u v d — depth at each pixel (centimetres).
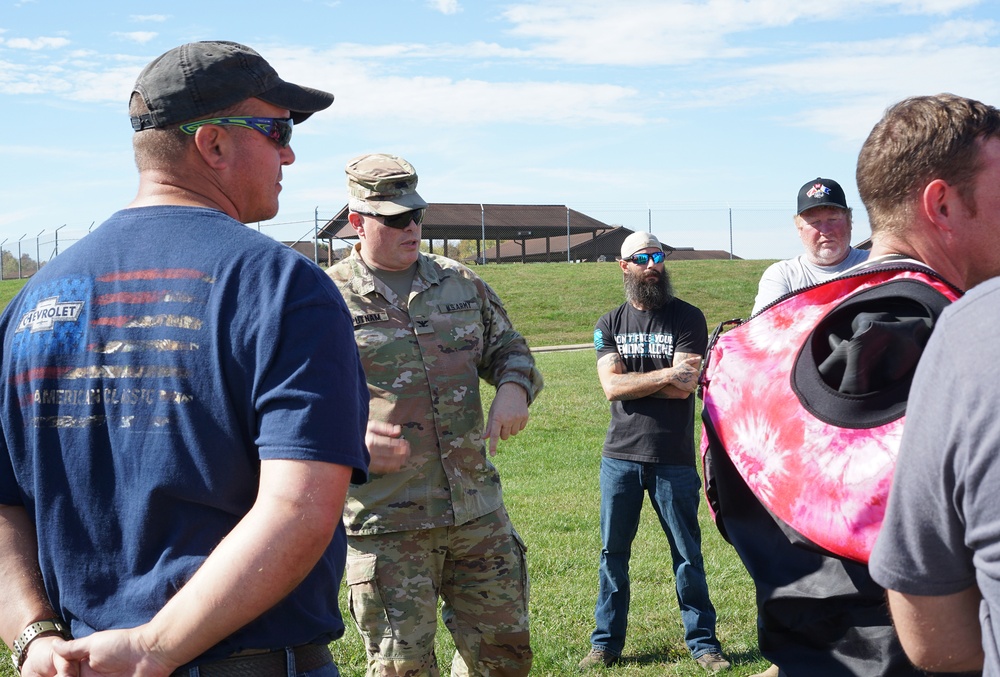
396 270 342
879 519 143
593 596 532
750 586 548
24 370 172
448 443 331
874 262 165
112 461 165
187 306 164
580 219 5900
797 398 159
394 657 321
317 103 194
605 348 473
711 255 7325
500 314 362
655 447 443
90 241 178
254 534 151
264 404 158
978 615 131
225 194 183
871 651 153
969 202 155
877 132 166
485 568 336
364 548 326
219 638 153
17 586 172
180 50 179
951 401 122
